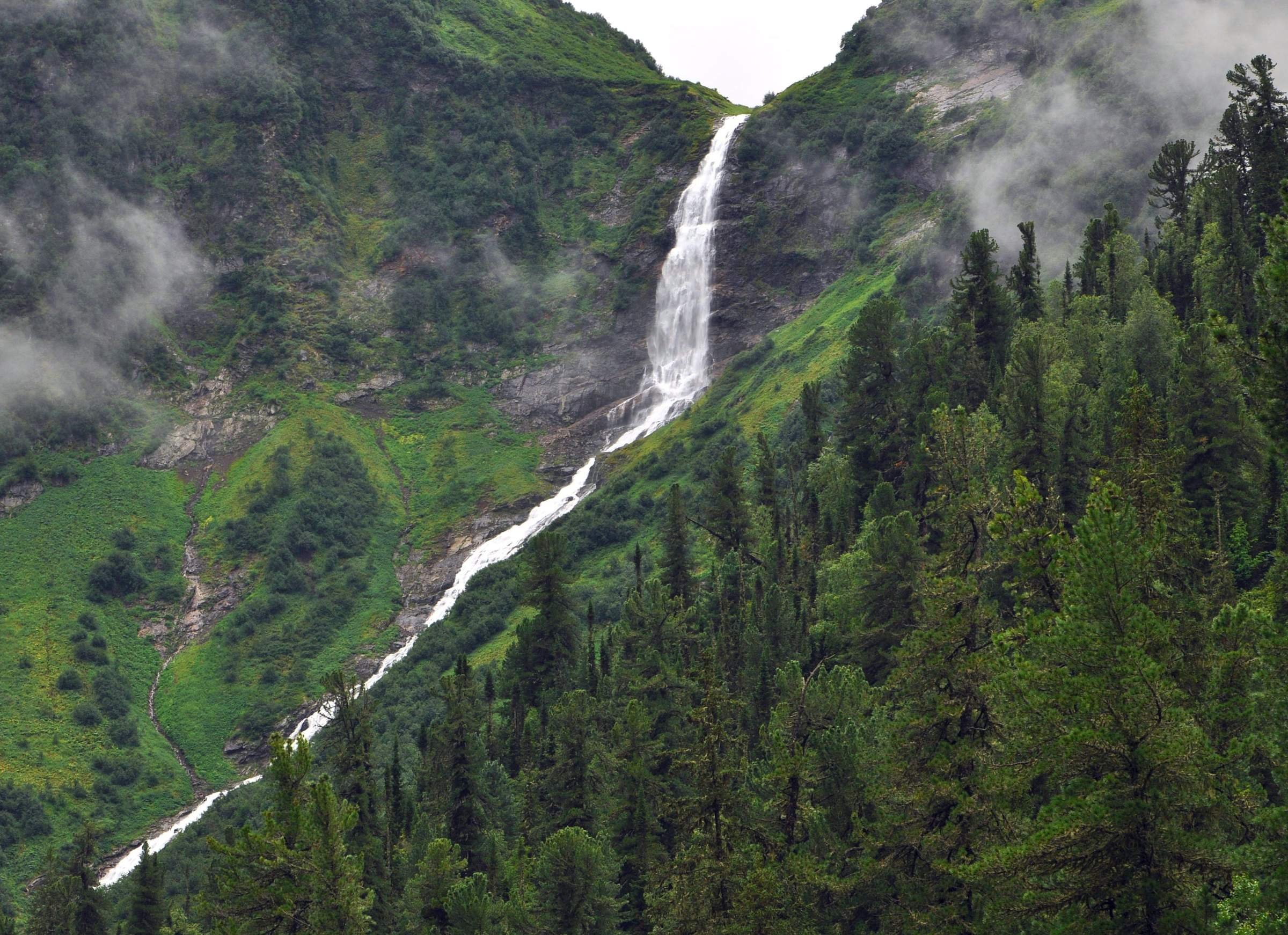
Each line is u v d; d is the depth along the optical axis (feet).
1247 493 265.75
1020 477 161.68
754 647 293.23
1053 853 122.52
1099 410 307.17
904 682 168.55
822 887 183.32
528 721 322.75
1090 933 122.01
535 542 360.28
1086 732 121.90
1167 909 119.24
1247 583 254.27
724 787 186.29
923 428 343.05
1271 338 128.47
